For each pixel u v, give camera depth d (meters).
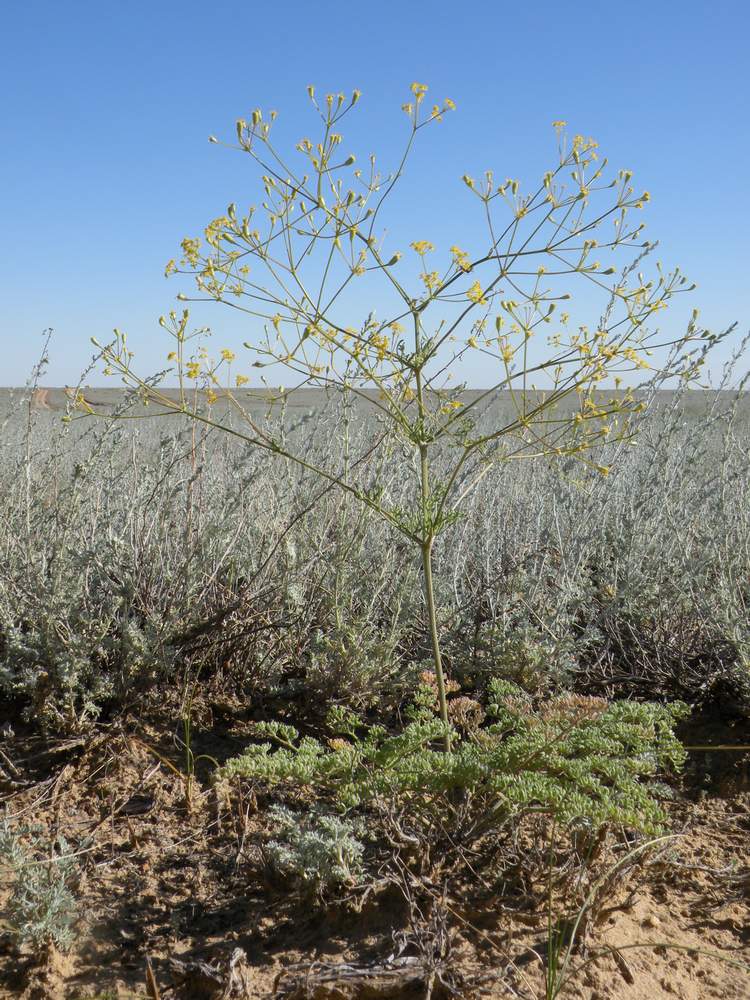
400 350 2.44
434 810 2.36
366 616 3.39
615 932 2.12
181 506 3.86
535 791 2.04
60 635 3.09
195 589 3.45
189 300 2.36
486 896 2.23
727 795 2.85
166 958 2.05
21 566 3.34
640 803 2.06
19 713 3.16
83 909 2.21
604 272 2.32
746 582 3.74
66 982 1.97
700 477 4.36
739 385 3.89
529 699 2.83
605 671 3.75
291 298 2.37
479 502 4.60
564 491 4.02
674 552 3.94
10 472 3.91
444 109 2.31
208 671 3.53
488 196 2.33
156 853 2.46
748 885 2.34
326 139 2.30
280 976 1.92
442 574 3.85
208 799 2.71
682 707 2.51
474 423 2.85
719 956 1.91
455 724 3.07
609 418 2.67
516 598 3.71
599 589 3.90
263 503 3.99
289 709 3.39
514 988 1.91
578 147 2.29
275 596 3.55
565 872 2.24
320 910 2.18
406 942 2.01
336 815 2.47
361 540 3.49
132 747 2.99
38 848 2.46
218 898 2.27
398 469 3.67
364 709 3.40
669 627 3.80
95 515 3.43
